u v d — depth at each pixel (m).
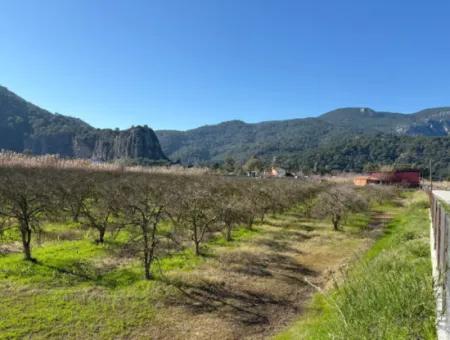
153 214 13.43
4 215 14.06
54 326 8.52
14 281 10.84
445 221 6.55
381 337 5.26
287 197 28.47
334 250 17.44
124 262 13.13
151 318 9.37
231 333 9.06
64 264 12.48
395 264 9.23
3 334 7.96
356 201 26.91
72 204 19.55
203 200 16.94
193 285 11.60
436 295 5.91
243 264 14.23
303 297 11.53
